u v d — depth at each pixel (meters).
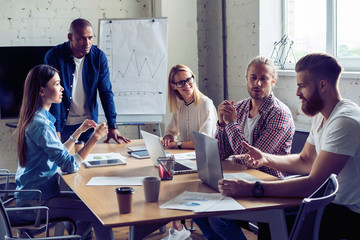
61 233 2.58
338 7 3.43
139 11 4.95
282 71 3.83
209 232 2.51
